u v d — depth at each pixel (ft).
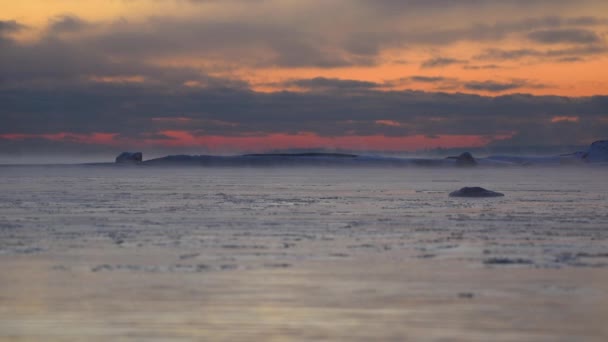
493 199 517.14
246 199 512.22
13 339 120.26
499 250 218.59
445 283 162.71
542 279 167.84
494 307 139.95
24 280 165.17
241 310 137.49
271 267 183.73
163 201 482.28
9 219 329.93
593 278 169.27
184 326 127.24
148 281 163.94
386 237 254.88
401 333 123.24
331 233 268.21
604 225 302.66
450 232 272.92
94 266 185.47
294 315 134.10
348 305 141.49
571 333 123.34
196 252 213.05
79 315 134.21
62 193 594.65
